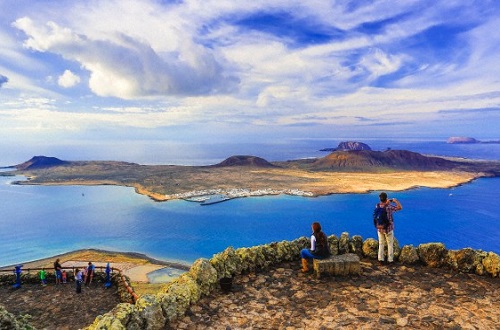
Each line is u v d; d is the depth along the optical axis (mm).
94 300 22297
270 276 11672
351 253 12750
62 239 104938
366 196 161125
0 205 161750
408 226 111125
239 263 11930
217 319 8781
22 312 20359
